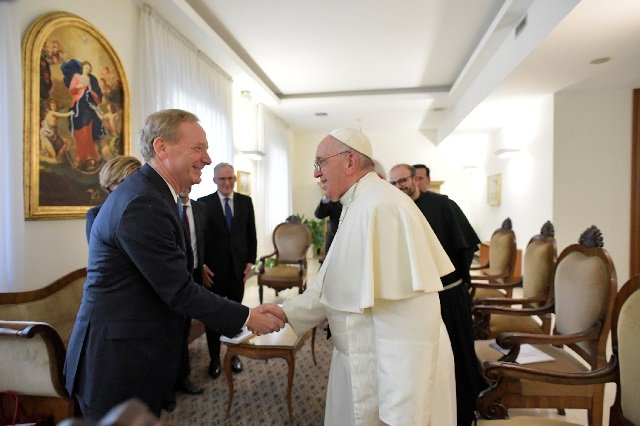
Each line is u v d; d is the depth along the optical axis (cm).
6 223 191
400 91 630
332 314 125
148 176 109
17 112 195
